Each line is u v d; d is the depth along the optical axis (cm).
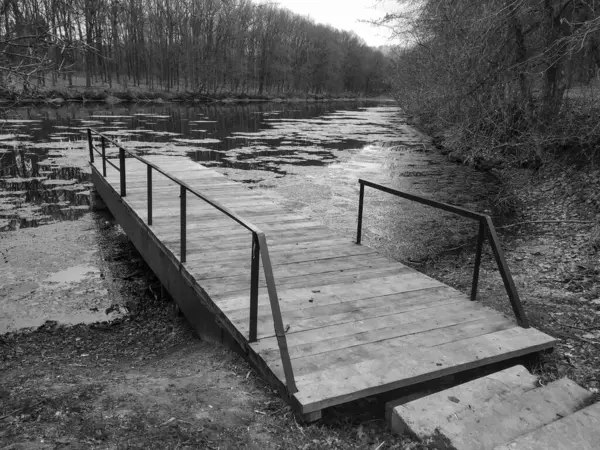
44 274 770
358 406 360
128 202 838
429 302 488
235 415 332
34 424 304
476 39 1199
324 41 10419
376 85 11625
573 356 434
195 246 630
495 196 1305
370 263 595
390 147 2373
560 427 283
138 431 301
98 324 622
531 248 835
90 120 3341
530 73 1148
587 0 1079
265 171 1653
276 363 367
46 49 443
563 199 1088
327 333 416
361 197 653
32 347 548
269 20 7131
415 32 1538
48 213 1113
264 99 8369
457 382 395
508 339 416
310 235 701
